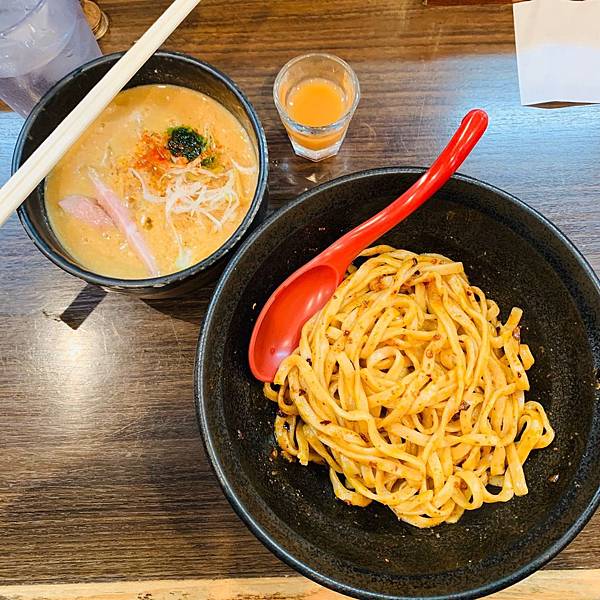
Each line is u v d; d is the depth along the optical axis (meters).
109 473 0.35
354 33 0.41
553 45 0.40
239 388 0.34
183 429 0.36
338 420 0.34
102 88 0.32
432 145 0.39
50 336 0.37
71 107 0.35
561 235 0.31
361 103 0.40
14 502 0.35
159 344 0.37
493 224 0.33
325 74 0.39
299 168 0.39
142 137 0.36
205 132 0.36
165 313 0.37
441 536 0.33
